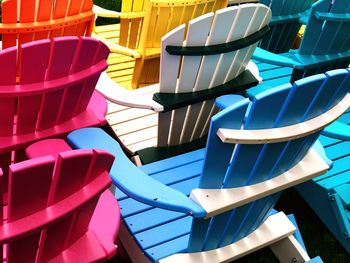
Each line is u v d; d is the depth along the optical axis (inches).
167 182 104.2
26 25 104.9
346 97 88.0
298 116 80.0
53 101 88.9
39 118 90.8
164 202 77.4
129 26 151.9
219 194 81.2
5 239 59.3
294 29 157.5
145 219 97.3
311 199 124.2
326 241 124.3
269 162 83.2
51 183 60.1
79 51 85.1
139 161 118.9
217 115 69.6
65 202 63.9
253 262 116.6
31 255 69.1
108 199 81.4
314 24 125.0
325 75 76.2
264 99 71.2
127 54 129.1
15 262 68.6
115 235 76.6
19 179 55.7
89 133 84.3
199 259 92.3
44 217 62.1
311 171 91.0
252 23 106.7
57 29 110.0
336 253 122.1
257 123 75.1
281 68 147.8
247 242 99.3
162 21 122.6
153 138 123.5
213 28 99.5
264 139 75.3
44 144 75.6
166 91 107.1
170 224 97.3
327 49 133.2
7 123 88.7
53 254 71.9
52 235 67.5
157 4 117.0
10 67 79.7
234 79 116.6
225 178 81.4
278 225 104.1
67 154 58.2
